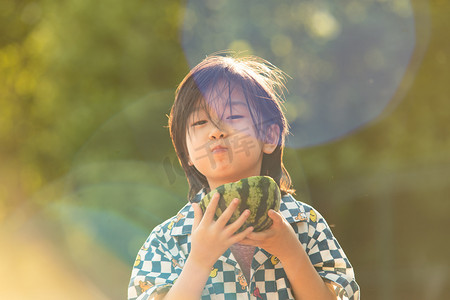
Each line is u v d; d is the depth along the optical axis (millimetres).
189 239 3428
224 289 3291
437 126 14141
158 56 14297
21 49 16953
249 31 13875
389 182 13188
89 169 14070
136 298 3350
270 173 3516
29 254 16297
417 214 12773
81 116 14211
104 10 14266
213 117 3232
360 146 14062
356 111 14117
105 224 13852
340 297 3258
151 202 13336
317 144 13812
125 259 13656
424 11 14117
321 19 14141
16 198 16922
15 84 16812
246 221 2928
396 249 12531
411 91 14172
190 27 14094
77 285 14797
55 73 14625
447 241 12359
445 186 12867
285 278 3289
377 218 12898
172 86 14195
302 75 13961
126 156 13961
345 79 14062
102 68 14320
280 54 13883
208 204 2965
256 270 3285
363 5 14141
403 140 14062
